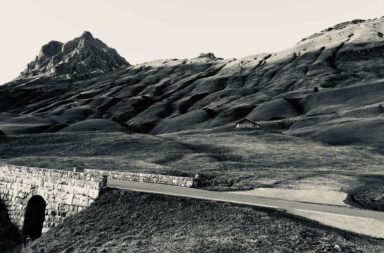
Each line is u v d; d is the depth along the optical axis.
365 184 41.47
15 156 83.50
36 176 33.78
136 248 23.11
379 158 81.12
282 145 95.44
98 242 24.94
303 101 182.62
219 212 25.95
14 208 34.75
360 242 21.88
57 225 28.81
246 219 24.72
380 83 178.88
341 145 101.69
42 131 164.25
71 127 172.00
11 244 33.38
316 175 47.88
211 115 188.25
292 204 29.78
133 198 28.89
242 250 21.20
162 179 41.69
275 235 22.59
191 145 93.62
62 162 61.19
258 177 44.72
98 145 90.69
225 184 39.88
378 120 116.62
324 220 25.34
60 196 31.72
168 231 24.55
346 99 169.62
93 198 29.86
